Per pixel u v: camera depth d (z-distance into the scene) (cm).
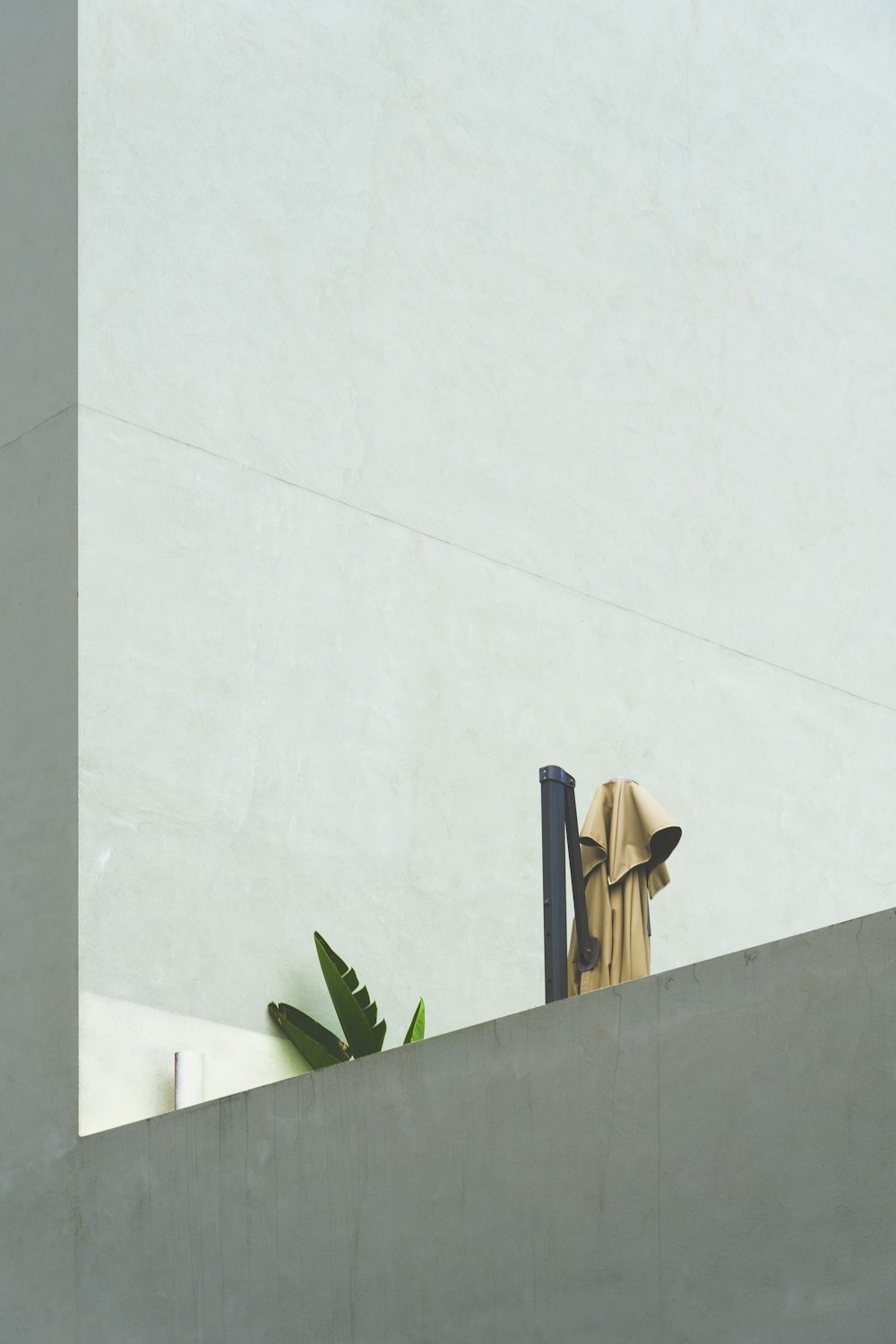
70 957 980
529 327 1309
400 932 1122
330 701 1125
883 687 1499
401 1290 791
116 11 1121
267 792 1080
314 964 1075
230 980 1034
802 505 1476
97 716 1013
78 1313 927
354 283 1207
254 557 1108
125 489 1056
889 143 1653
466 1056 797
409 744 1159
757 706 1391
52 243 1091
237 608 1092
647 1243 717
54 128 1107
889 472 1563
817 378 1520
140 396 1077
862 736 1468
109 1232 923
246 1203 866
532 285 1319
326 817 1105
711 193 1474
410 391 1222
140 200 1105
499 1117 778
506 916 1180
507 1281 756
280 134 1190
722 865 1327
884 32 1681
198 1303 873
